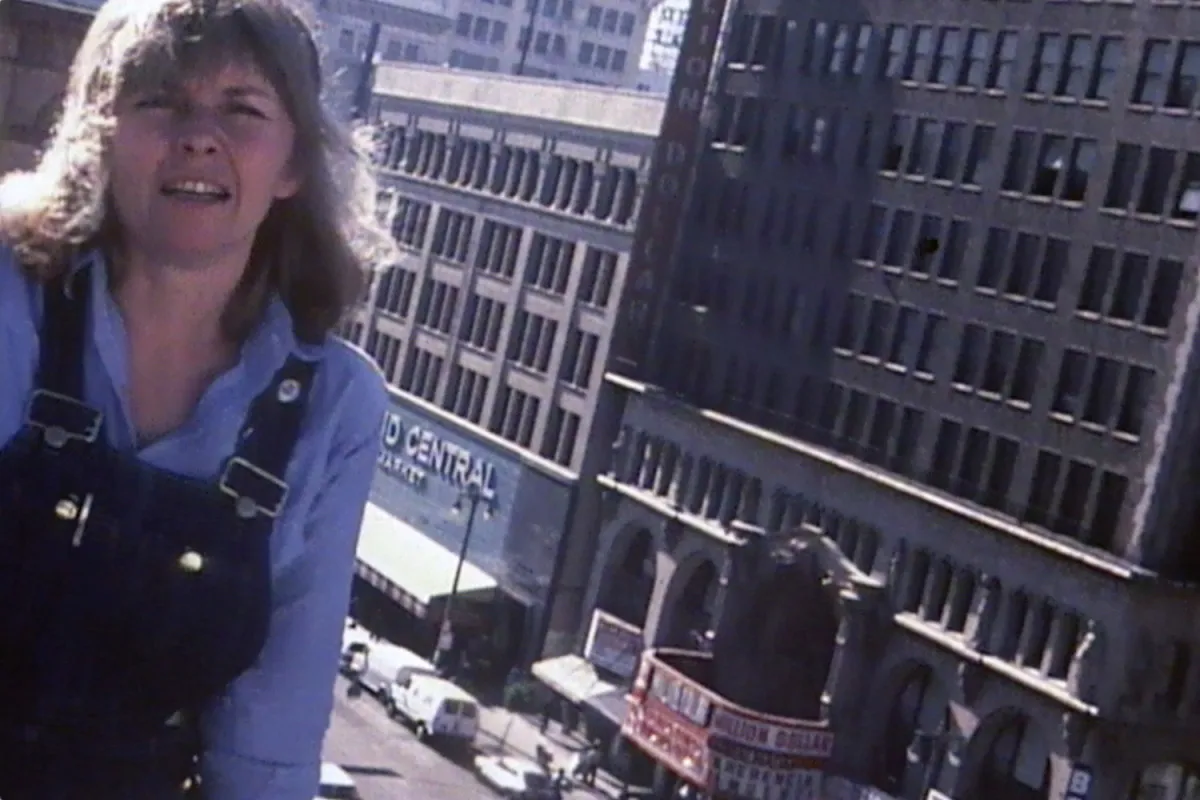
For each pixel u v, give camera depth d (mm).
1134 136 55719
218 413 2967
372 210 3162
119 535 2871
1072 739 54125
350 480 3117
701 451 67188
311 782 3197
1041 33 58688
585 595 70750
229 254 2918
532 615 71062
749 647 63344
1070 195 57562
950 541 58531
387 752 57750
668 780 62031
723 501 66250
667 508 67500
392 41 122438
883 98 63594
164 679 2967
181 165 2826
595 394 70750
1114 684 53781
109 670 2918
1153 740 54344
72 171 2857
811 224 65688
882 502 60906
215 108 2871
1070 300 57000
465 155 80188
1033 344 58062
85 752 2955
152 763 3043
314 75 2980
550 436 72750
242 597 2971
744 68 68500
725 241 68500
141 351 2955
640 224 69812
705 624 66062
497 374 76000
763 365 66625
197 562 2922
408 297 82125
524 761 58844
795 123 66688
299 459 3041
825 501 62812
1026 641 56000
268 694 3123
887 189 63156
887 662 59812
